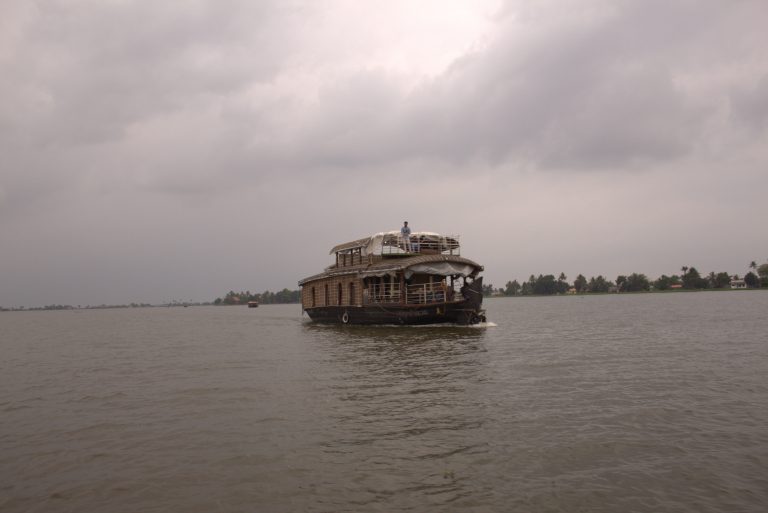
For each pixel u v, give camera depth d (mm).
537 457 9156
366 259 41531
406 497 7668
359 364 20078
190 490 8133
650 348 23531
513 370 17859
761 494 7562
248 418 12195
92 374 19844
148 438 10867
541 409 12391
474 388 14945
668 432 10453
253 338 34969
